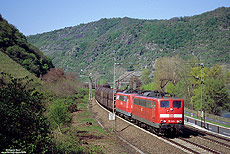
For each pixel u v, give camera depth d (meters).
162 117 19.94
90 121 31.38
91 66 178.12
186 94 56.25
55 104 22.80
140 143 19.00
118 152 16.02
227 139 19.81
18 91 9.05
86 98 72.88
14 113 8.30
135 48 186.25
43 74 69.06
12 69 51.88
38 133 9.30
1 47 61.78
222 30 163.88
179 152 15.68
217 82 47.19
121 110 31.72
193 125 29.75
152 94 22.92
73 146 15.74
